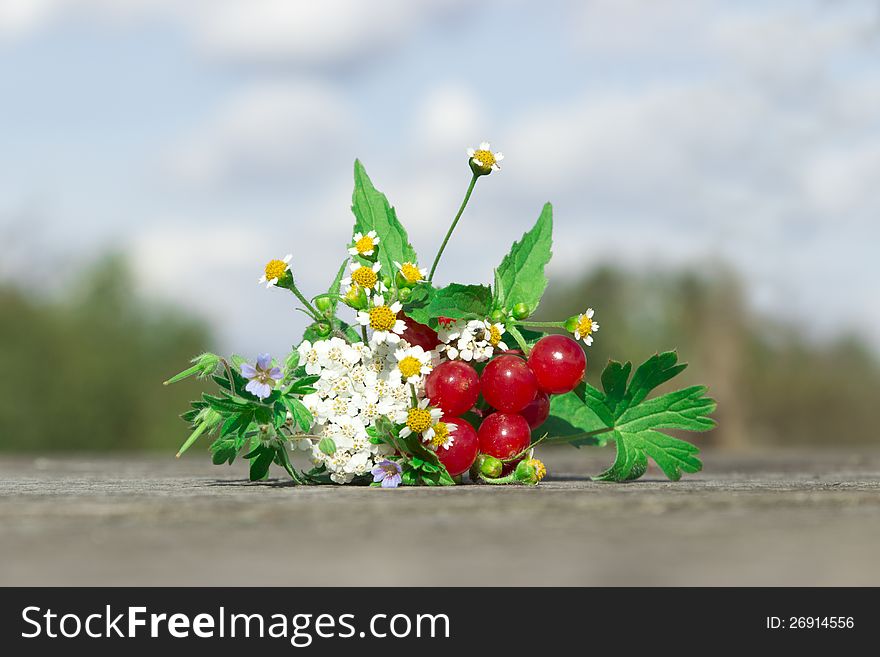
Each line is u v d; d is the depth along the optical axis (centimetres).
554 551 99
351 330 197
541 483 198
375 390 182
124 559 95
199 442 1146
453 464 184
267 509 126
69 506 128
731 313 1108
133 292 1195
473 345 189
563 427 207
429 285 192
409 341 192
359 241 194
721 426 1086
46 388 1151
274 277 187
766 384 1111
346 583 84
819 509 136
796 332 1116
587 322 194
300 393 180
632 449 200
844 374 1121
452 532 112
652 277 1149
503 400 189
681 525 118
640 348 1147
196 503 134
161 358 1192
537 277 202
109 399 1160
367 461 183
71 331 1180
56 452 1145
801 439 1107
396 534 110
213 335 1185
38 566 92
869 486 184
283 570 89
